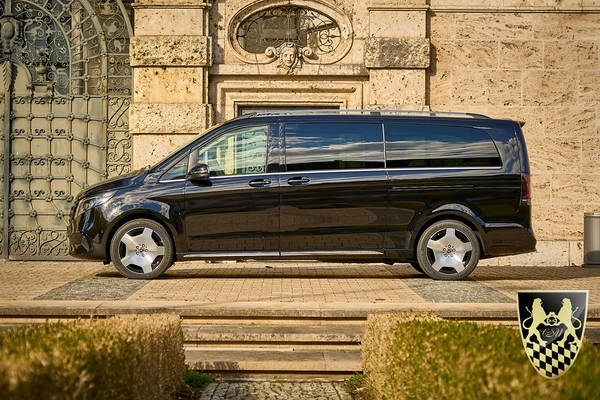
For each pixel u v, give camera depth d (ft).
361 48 52.21
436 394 15.61
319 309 28.89
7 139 52.24
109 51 52.60
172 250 39.09
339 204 39.17
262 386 23.12
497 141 39.86
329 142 39.55
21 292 33.58
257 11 52.24
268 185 39.04
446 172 39.45
